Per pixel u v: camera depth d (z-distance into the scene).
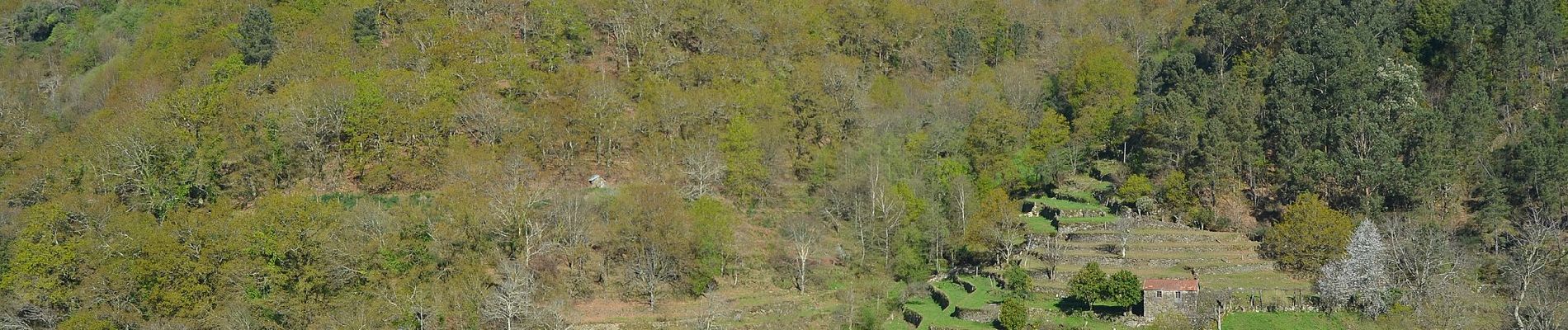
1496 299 119.69
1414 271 121.94
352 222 125.88
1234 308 117.38
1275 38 188.88
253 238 120.06
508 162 141.62
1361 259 119.31
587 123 154.50
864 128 165.12
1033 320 116.31
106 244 120.69
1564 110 154.00
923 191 153.00
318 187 143.88
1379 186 142.25
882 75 199.38
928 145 165.00
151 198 135.12
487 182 136.38
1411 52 176.88
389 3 195.88
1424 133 144.50
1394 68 158.38
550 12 189.25
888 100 181.50
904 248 140.62
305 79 163.00
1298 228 131.00
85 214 126.81
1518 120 157.38
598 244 133.12
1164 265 130.75
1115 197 152.75
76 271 118.94
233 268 116.75
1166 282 114.81
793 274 136.38
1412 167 140.25
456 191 131.50
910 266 140.12
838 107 169.38
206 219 125.56
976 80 195.62
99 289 114.69
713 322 119.12
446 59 171.12
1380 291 116.06
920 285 135.50
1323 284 117.50
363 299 116.06
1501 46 170.50
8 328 112.19
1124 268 128.75
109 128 148.75
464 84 162.88
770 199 155.50
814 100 168.00
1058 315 117.25
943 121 170.38
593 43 190.50
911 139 163.50
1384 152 143.25
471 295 115.88
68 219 126.62
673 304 126.25
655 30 191.88
